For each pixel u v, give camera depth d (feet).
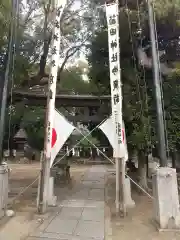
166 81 30.86
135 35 32.14
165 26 30.17
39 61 42.22
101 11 35.65
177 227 19.17
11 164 88.99
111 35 25.16
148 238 18.07
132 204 27.09
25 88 39.96
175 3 27.86
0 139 23.65
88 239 17.83
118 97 24.31
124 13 31.19
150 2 24.89
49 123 25.08
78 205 27.96
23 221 21.76
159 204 19.61
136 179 37.09
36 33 40.14
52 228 20.08
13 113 37.52
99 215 23.90
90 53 37.37
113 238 18.11
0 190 21.58
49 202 27.40
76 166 86.79
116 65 24.67
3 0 26.99
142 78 32.48
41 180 24.48
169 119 30.12
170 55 32.71
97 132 43.06
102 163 95.66
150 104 31.53
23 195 32.73
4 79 24.41
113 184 44.68
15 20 28.17
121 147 23.94
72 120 38.42
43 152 24.90
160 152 21.24
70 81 50.19
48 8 37.86
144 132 30.07
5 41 28.22
